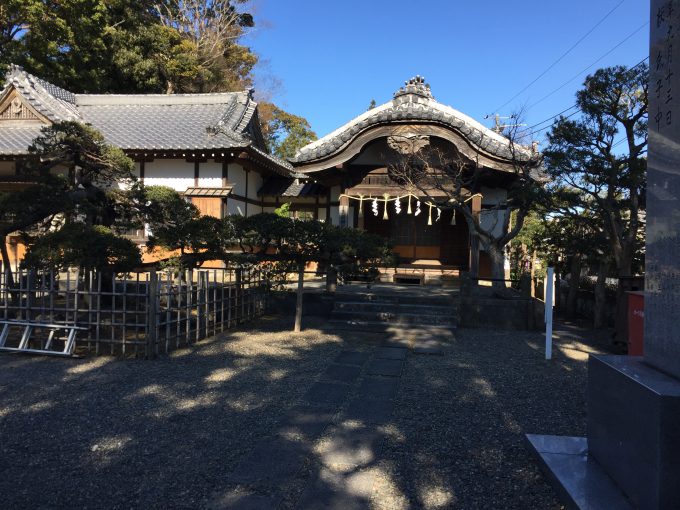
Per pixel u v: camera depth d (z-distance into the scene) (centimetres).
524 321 909
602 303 928
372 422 415
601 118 778
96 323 613
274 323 903
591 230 987
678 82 274
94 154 726
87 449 348
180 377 529
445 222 1466
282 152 3225
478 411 446
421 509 280
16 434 372
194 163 1517
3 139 1551
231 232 718
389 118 1158
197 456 340
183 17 2941
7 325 621
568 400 480
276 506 278
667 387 247
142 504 278
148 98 1831
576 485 284
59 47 1902
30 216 673
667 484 234
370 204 1496
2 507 272
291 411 436
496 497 294
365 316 907
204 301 738
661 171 291
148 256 1311
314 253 750
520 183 1009
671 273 274
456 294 983
